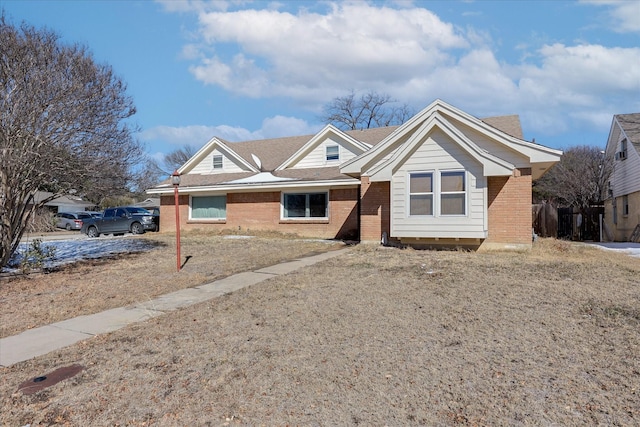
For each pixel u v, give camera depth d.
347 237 17.75
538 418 3.25
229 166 22.44
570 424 3.16
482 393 3.66
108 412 3.68
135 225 23.23
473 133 12.38
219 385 4.05
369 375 4.09
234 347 4.99
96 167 11.25
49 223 21.33
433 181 11.91
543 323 5.31
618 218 21.81
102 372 4.52
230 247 14.91
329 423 3.32
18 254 13.05
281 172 20.42
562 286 7.17
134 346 5.28
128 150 12.34
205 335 5.48
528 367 4.11
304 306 6.49
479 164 11.47
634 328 5.03
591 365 4.11
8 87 10.07
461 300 6.45
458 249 12.07
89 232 25.08
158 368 4.53
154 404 3.77
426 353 4.54
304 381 4.04
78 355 5.15
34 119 10.03
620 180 21.42
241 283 8.77
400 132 13.13
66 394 4.06
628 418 3.20
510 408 3.40
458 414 3.36
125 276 10.32
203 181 21.50
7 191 10.37
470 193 11.53
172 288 8.80
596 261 9.89
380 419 3.34
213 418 3.49
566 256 10.86
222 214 20.88
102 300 8.09
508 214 11.89
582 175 23.78
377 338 5.03
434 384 3.86
